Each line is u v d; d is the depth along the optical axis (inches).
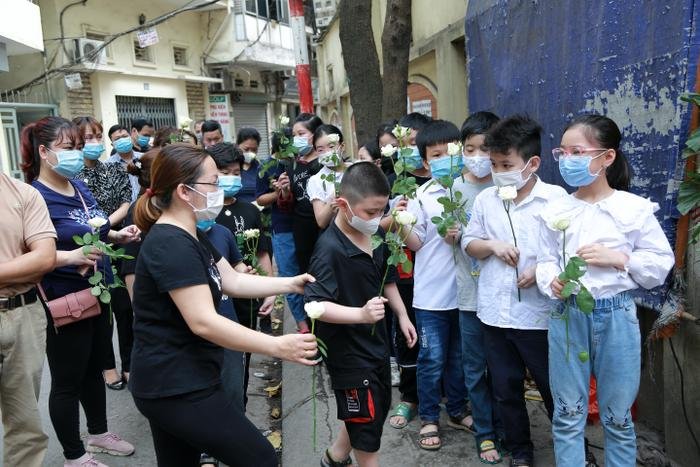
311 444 131.3
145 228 88.2
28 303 103.3
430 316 122.8
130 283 124.8
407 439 129.5
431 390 125.0
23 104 377.7
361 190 91.2
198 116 602.9
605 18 117.6
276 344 78.0
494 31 172.4
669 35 100.4
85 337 117.0
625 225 88.2
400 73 211.9
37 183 120.3
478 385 117.1
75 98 442.9
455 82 255.1
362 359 97.1
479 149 114.4
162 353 80.0
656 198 105.3
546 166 146.3
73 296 114.4
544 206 102.5
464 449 124.0
